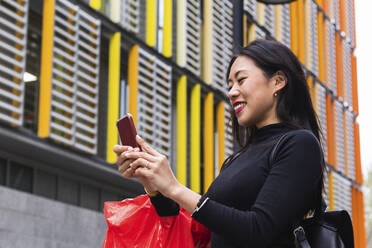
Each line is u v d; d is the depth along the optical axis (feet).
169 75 47.91
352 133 84.02
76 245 40.37
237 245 6.05
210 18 53.36
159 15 49.08
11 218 35.70
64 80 40.60
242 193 6.09
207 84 52.08
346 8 88.02
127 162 5.98
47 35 37.91
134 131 6.10
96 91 41.78
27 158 40.47
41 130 37.32
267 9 63.93
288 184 5.77
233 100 6.48
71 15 40.06
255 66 6.40
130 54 45.32
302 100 6.53
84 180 45.01
